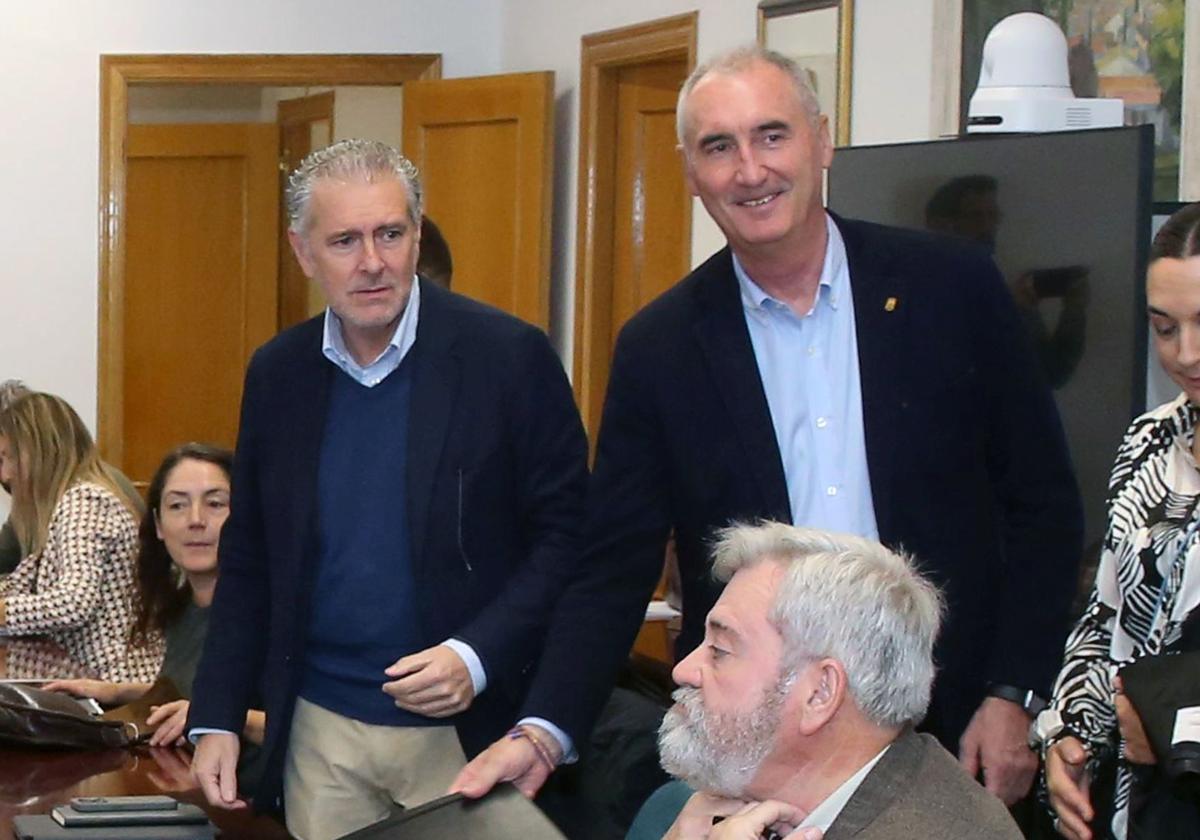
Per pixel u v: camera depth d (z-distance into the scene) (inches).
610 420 99.5
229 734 107.4
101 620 162.4
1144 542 90.5
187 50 277.1
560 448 105.1
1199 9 135.9
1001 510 96.7
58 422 174.7
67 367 279.1
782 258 91.3
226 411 333.7
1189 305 85.3
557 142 257.6
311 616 105.6
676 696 75.8
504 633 101.1
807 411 93.4
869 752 71.9
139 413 329.7
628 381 98.2
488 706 103.3
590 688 98.7
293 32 277.4
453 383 103.7
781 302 93.4
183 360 332.2
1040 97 133.1
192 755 117.3
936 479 92.5
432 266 150.1
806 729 71.2
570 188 253.9
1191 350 85.7
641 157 240.8
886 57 176.4
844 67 183.3
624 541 99.7
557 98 257.6
